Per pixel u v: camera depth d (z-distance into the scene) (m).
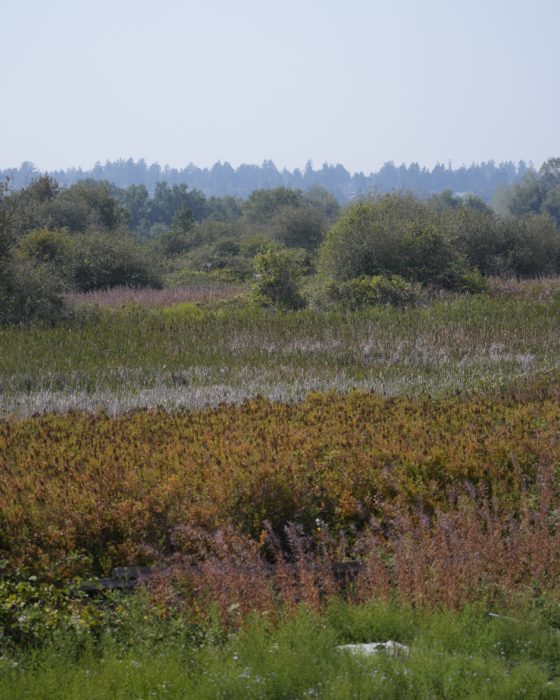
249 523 15.06
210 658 10.18
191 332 38.44
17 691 9.38
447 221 71.06
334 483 16.52
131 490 15.64
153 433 20.89
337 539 15.41
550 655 10.96
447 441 19.30
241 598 11.79
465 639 10.96
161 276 72.38
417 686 9.51
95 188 107.31
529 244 71.56
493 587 12.43
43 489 15.67
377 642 11.00
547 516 15.24
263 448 18.27
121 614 11.73
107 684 9.40
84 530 14.29
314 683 9.56
